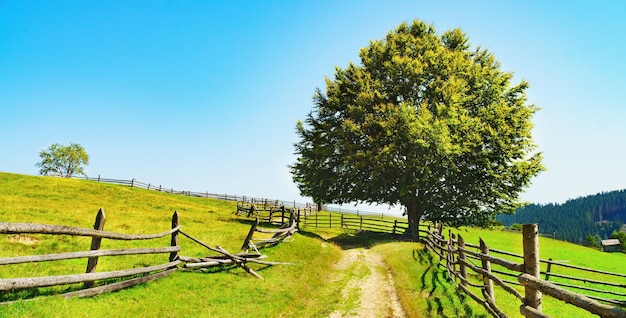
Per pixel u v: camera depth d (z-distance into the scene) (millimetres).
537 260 7055
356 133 28625
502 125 27375
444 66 29609
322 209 65500
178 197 53125
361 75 30938
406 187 27094
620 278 24016
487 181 28219
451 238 17250
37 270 9547
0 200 21359
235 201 62844
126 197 37844
